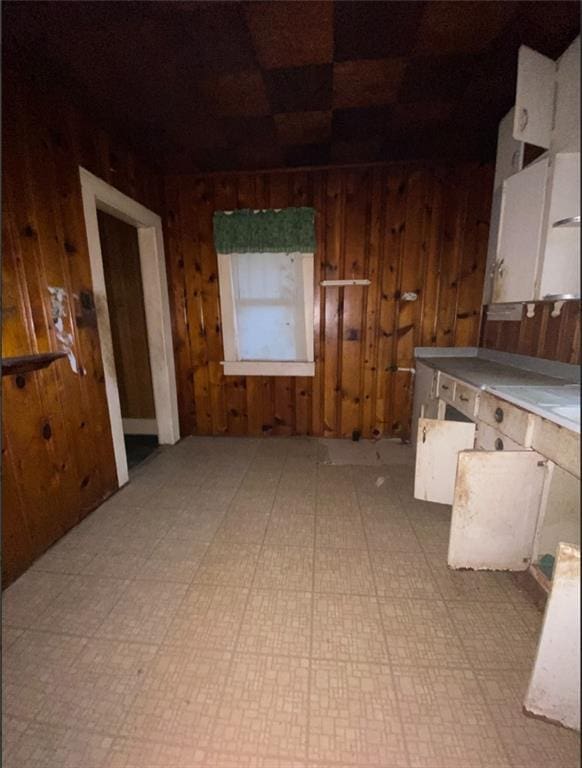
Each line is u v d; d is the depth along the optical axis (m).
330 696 1.05
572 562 0.88
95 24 1.35
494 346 2.56
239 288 3.02
